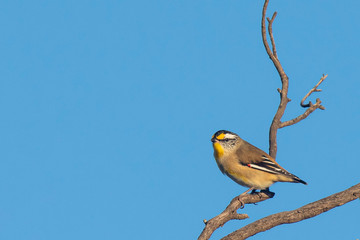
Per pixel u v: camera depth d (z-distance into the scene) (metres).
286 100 14.02
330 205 9.24
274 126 14.08
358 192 9.32
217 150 14.59
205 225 9.65
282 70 13.94
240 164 14.16
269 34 13.77
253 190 14.38
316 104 13.90
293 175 13.70
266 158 13.95
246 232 9.20
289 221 9.24
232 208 10.04
